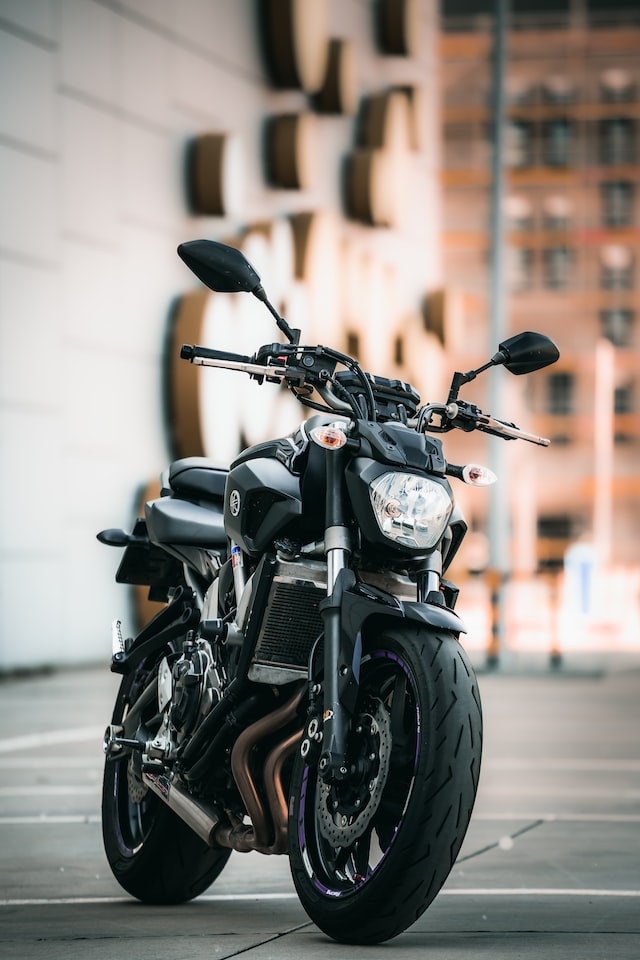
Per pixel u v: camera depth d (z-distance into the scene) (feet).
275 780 24.79
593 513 386.11
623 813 40.52
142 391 105.09
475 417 26.21
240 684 25.16
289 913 27.27
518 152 397.80
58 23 97.40
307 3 125.39
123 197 103.86
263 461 25.53
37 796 43.27
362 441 24.22
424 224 164.35
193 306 106.93
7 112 92.53
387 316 141.59
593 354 391.04
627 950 23.71
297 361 24.72
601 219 396.16
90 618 98.02
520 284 396.16
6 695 78.02
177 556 28.89
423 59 165.78
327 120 138.82
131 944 24.04
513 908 27.40
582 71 396.78
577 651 118.73
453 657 23.26
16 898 28.60
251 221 122.62
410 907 22.91
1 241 92.02
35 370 94.38
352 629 23.48
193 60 113.80
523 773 49.29
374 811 23.12
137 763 28.25
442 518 23.85
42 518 94.22
